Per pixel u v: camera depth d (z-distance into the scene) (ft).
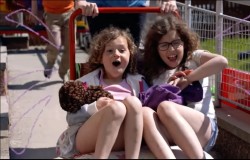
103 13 13.61
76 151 10.86
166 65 11.98
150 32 11.92
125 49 11.52
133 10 12.75
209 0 27.32
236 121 13.03
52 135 14.62
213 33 14.65
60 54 25.94
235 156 12.93
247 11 24.14
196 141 9.95
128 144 9.76
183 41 11.87
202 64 11.69
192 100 11.52
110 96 11.10
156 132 9.99
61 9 20.65
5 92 17.53
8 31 22.74
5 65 17.40
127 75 11.87
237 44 13.52
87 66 12.25
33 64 25.32
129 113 9.84
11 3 22.74
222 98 14.17
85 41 27.66
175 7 12.91
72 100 10.73
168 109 10.18
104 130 9.74
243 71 13.32
